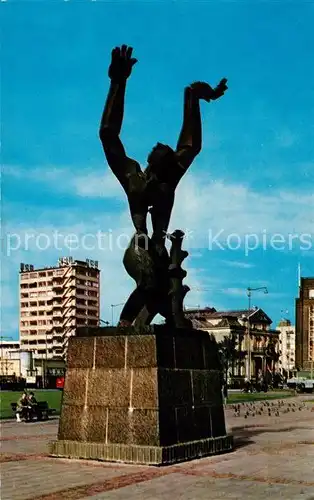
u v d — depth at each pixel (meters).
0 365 94.19
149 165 14.56
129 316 14.23
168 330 13.55
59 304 120.94
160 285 14.34
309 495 9.99
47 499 9.59
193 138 15.27
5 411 33.66
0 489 10.33
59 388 78.12
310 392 76.00
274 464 13.08
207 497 9.80
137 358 13.19
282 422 25.72
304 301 123.38
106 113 14.41
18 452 15.09
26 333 124.19
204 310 128.00
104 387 13.43
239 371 117.38
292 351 189.50
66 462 13.05
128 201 14.54
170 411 13.12
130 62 14.42
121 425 13.07
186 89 15.45
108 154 14.48
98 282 125.81
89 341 13.84
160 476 11.46
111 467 12.39
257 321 128.12
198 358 14.46
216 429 14.83
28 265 126.06
